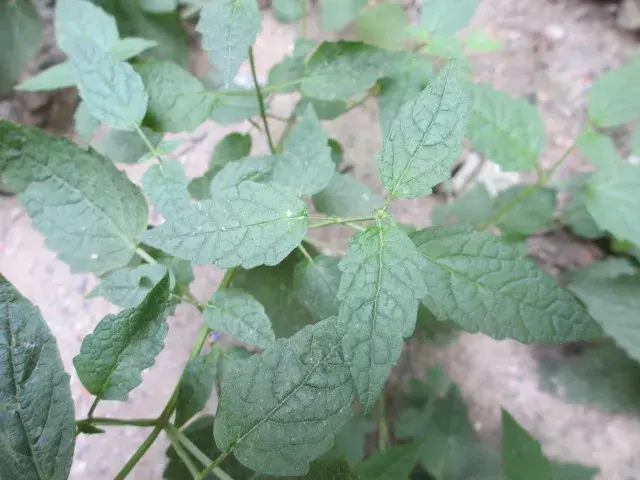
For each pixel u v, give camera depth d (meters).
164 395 0.23
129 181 0.15
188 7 0.31
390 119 0.18
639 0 0.33
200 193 0.18
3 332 0.10
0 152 0.13
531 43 0.34
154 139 0.18
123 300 0.14
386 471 0.16
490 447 0.22
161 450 0.22
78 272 0.14
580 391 0.24
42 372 0.10
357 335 0.10
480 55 0.33
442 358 0.25
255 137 0.29
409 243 0.11
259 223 0.12
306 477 0.12
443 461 0.21
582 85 0.32
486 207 0.25
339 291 0.10
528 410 0.24
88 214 0.14
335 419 0.10
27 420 0.10
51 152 0.14
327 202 0.17
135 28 0.28
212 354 0.15
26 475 0.10
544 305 0.14
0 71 0.27
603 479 0.23
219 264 0.12
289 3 0.24
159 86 0.16
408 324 0.10
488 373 0.25
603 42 0.33
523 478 0.16
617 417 0.24
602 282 0.21
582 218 0.26
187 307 0.24
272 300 0.18
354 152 0.29
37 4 0.29
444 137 0.11
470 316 0.14
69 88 0.29
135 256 0.16
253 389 0.11
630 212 0.19
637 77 0.20
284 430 0.10
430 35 0.19
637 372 0.24
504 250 0.14
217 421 0.11
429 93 0.11
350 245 0.11
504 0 0.35
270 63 0.31
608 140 0.20
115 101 0.15
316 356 0.10
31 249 0.26
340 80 0.17
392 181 0.11
